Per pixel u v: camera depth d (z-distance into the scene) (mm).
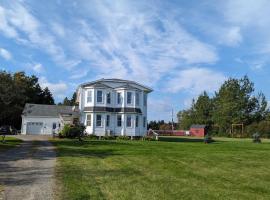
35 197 10602
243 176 15852
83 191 11523
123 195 11125
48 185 12445
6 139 40188
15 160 19859
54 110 68062
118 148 30172
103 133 51531
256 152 29234
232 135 89875
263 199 11172
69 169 16594
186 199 10789
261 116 95000
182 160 21609
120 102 53094
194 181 14109
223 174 16297
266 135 83625
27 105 67938
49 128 65938
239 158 23719
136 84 55625
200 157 23703
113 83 53938
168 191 11938
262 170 17922
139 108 54219
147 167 18031
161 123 135250
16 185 12422
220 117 95438
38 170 16078
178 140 53938
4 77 33281
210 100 119500
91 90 52250
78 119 52531
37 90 96438
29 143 34594
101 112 51625
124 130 52438
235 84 95250
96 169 16875
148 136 52625
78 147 30391
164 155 24516
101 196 10898
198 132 96562
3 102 33531
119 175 15164
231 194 11781
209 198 11047
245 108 94000
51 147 29844
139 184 13102
